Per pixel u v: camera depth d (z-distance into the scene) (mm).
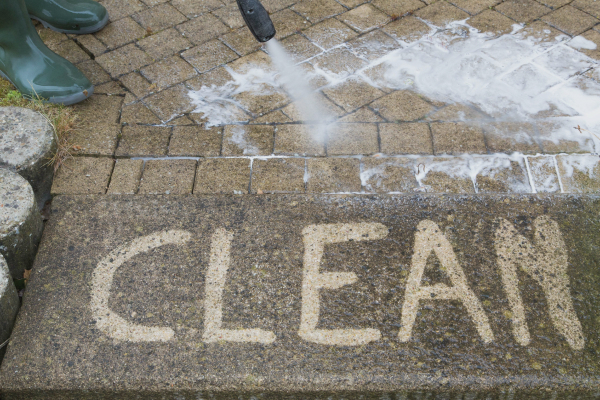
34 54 3045
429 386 1964
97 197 2605
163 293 2236
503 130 2922
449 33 3588
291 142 2893
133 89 3215
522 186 2660
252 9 2426
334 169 2752
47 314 2162
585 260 2318
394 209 2541
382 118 3018
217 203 2582
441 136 2898
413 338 2084
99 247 2400
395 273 2295
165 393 1996
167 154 2836
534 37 3527
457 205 2549
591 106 3045
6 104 3025
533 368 1985
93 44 3535
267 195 2619
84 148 2834
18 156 2527
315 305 2191
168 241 2424
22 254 2332
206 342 2084
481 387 1958
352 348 2059
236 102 3127
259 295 2229
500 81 3221
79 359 2031
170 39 3568
